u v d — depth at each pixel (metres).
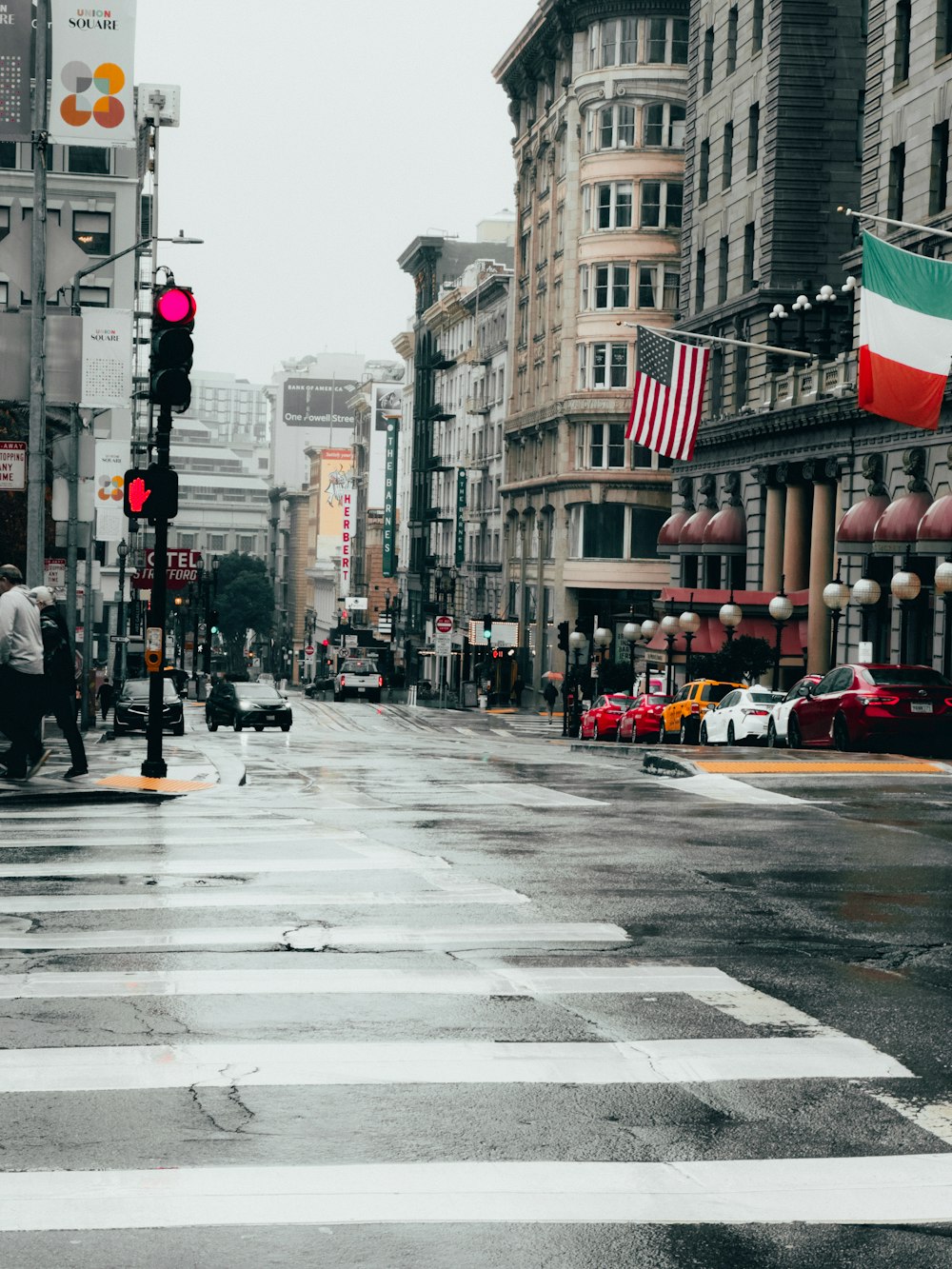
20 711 18.92
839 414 46.72
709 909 11.37
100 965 9.41
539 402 86.81
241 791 19.25
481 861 13.34
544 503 83.38
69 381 26.34
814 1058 7.73
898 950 10.12
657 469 76.62
